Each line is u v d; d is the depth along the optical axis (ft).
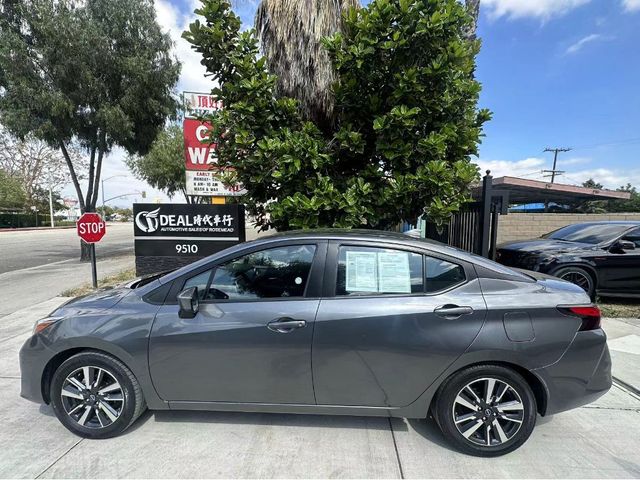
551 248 20.66
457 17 13.78
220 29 14.75
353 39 15.07
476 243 20.40
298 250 9.07
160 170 67.51
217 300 8.88
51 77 32.09
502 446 8.40
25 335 16.62
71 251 53.11
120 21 32.65
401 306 8.43
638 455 8.63
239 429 9.43
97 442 8.97
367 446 8.81
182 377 8.82
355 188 14.94
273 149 14.20
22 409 10.52
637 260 19.52
